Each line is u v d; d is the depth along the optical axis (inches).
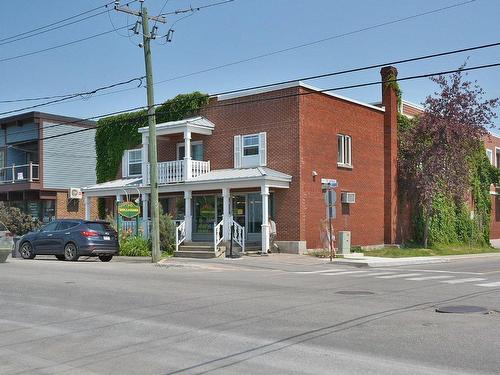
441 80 1216.8
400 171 1277.1
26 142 1507.1
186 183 1082.7
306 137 1040.8
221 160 1135.6
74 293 510.3
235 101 1119.6
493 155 1772.9
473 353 288.7
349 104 1159.0
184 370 265.9
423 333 336.8
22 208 1584.6
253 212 1085.8
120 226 1139.9
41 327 367.2
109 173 1387.8
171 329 355.9
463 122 1195.3
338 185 1112.8
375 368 262.7
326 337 329.1
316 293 512.4
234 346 310.7
